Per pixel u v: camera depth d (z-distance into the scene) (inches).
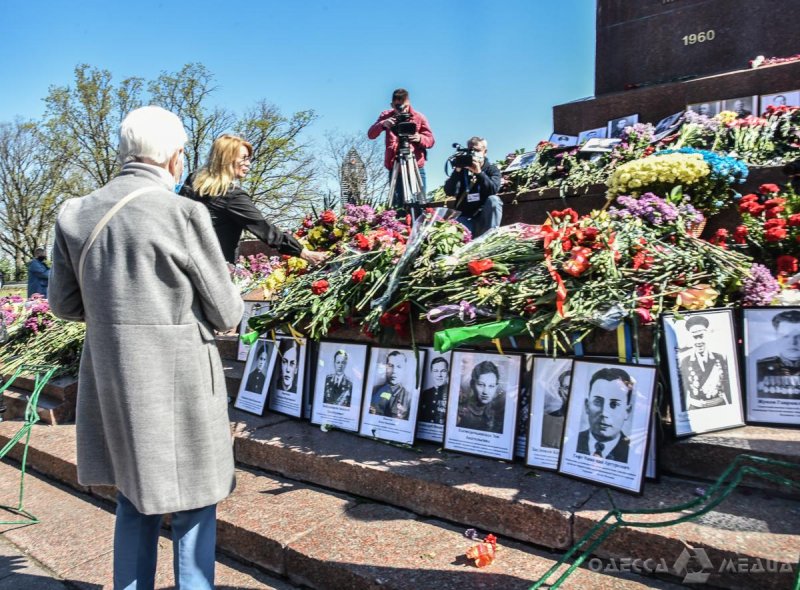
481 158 227.0
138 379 80.1
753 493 100.7
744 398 115.0
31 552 130.6
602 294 119.3
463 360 131.0
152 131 85.7
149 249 80.2
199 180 165.9
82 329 225.9
